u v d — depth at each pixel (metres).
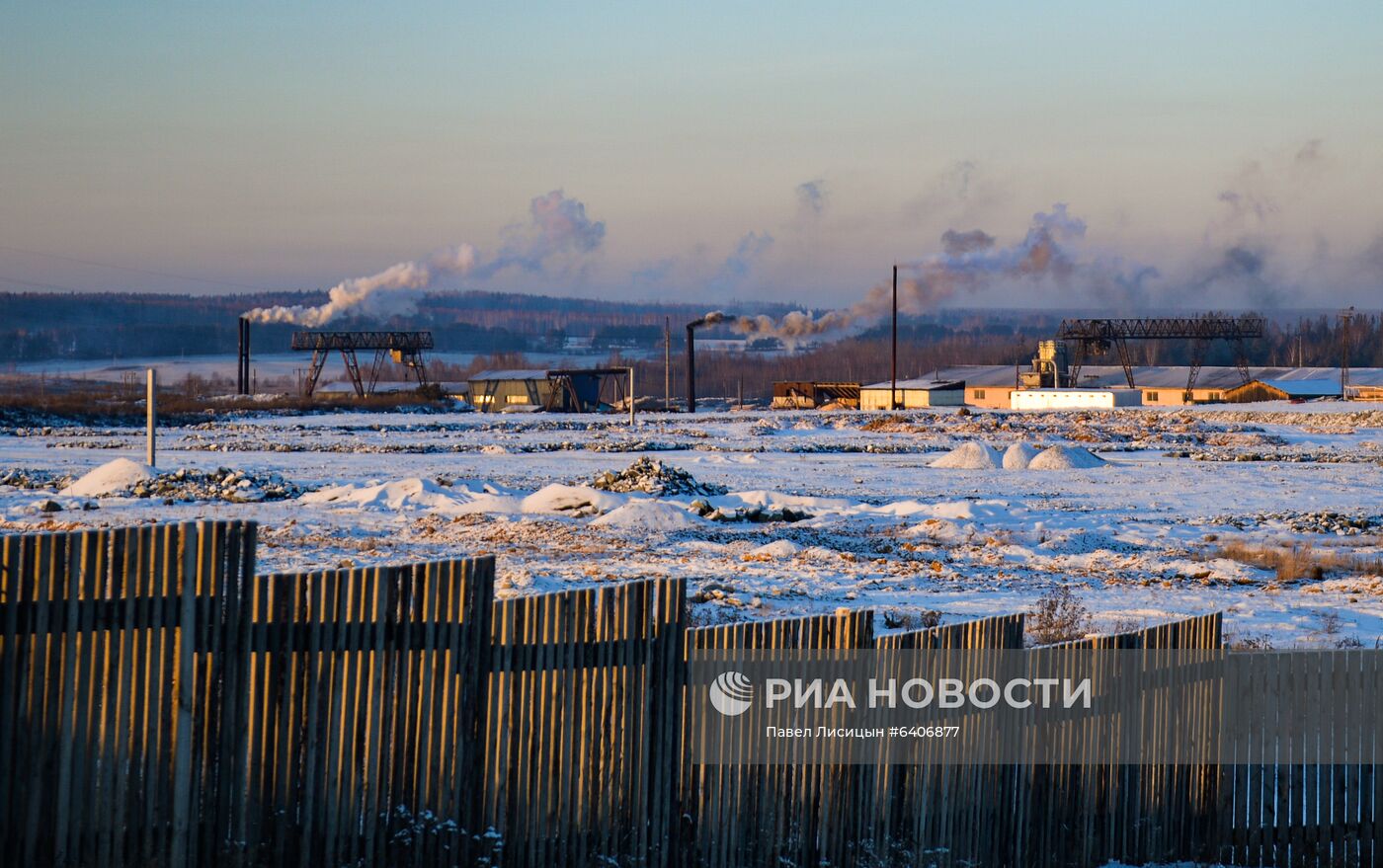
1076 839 12.12
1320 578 35.41
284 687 8.66
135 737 8.18
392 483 51.38
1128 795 12.41
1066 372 177.75
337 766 8.77
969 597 29.70
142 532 8.19
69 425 115.06
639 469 59.88
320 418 140.62
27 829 7.84
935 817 11.23
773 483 68.38
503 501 49.16
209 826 8.43
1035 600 29.42
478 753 9.33
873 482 70.25
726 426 126.69
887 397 176.75
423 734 9.06
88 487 51.34
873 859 10.79
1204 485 69.81
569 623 9.70
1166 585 33.22
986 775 11.51
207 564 8.40
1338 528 48.56
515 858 9.46
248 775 8.56
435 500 49.44
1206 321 177.00
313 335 191.25
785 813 10.55
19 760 7.84
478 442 100.38
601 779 9.87
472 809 9.28
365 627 8.88
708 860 10.32
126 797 8.19
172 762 8.30
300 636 8.69
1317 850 12.91
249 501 49.84
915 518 48.84
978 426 119.62
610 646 9.87
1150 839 12.53
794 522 47.81
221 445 90.25
